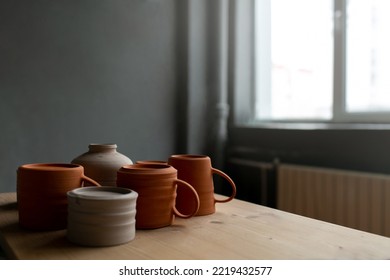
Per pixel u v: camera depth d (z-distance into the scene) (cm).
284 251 70
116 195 74
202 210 94
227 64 254
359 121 201
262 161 235
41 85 194
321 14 220
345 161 194
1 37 183
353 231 83
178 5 244
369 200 171
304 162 212
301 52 234
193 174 92
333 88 212
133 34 225
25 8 189
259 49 260
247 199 241
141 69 228
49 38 196
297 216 96
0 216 92
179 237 77
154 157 234
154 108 234
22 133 190
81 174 84
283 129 221
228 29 254
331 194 186
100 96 213
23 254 67
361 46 200
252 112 260
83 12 206
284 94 246
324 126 214
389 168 176
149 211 81
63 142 201
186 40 240
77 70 205
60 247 71
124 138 222
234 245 73
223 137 247
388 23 187
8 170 186
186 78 240
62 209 81
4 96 184
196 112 243
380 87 192
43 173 79
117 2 218
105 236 71
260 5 258
